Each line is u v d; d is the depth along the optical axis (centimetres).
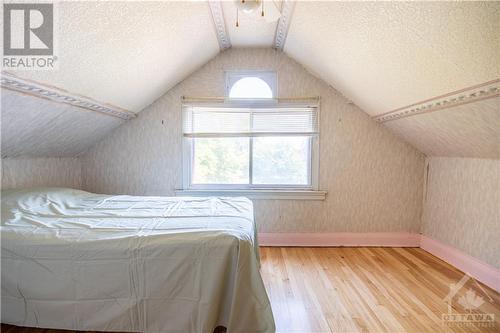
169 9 184
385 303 186
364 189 304
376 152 301
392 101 237
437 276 228
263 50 299
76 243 144
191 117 306
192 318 145
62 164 285
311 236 307
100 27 160
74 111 223
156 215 189
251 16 230
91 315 148
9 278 147
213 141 313
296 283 215
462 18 125
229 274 148
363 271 238
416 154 301
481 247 224
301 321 166
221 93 302
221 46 287
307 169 313
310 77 299
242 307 144
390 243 305
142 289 146
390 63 192
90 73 191
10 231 151
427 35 147
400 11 145
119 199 241
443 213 270
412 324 163
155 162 309
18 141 210
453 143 232
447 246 262
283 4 210
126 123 306
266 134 302
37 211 188
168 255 144
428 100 199
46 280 146
